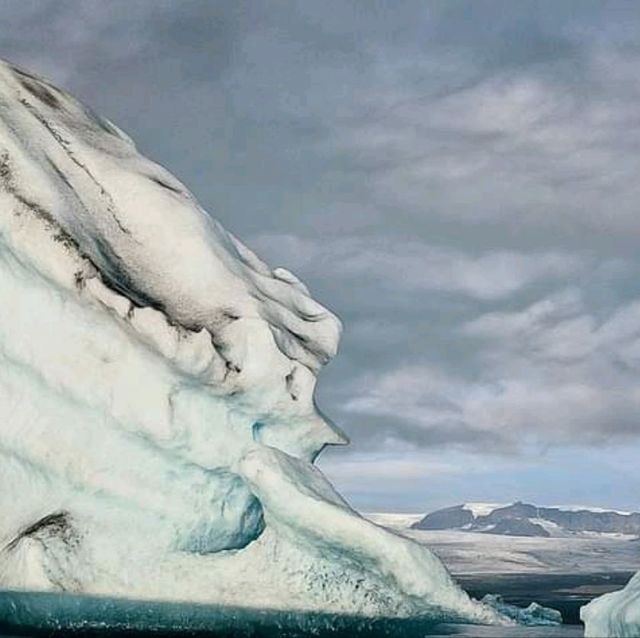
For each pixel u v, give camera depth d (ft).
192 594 56.29
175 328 55.57
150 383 55.11
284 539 56.44
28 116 62.34
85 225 59.16
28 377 56.85
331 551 55.26
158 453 56.18
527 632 53.11
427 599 54.54
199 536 56.54
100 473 56.59
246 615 54.24
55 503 57.47
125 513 56.85
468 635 52.06
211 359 55.21
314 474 57.41
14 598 53.78
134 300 56.85
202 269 60.18
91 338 55.67
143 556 56.59
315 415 58.70
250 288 60.85
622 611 49.06
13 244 56.75
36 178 58.29
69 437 56.80
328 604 55.47
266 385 56.59
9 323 56.65
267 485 54.24
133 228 61.26
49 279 56.44
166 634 53.16
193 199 65.26
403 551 53.67
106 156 63.36
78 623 53.47
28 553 54.29
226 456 56.59
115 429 56.03
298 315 63.05
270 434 58.90
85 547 56.03
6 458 57.88
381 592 55.62
